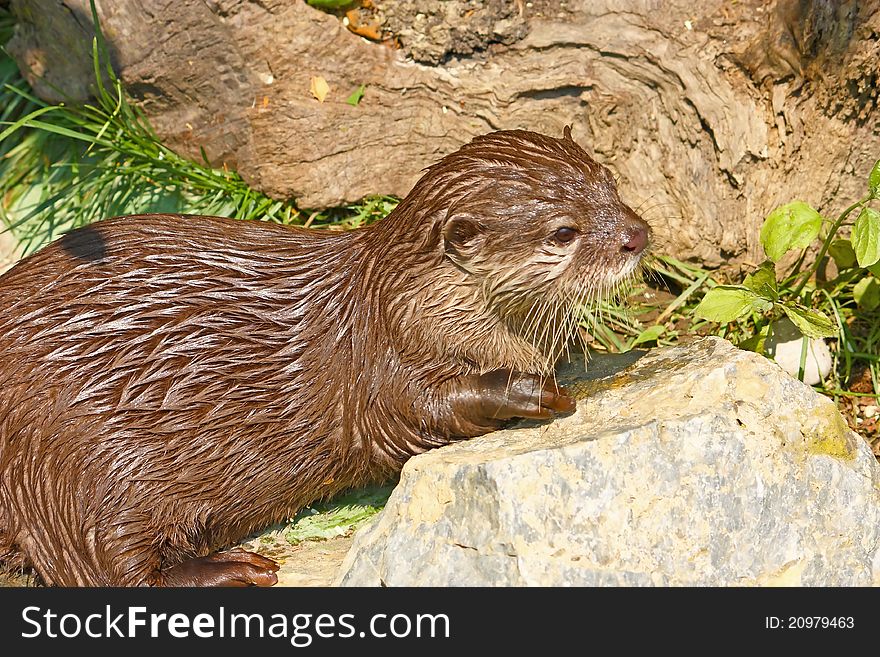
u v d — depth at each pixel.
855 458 5.39
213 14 6.91
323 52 7.07
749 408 5.34
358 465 5.96
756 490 5.11
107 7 7.00
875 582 5.13
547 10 6.92
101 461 5.50
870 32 6.45
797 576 5.03
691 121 6.93
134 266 5.67
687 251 7.24
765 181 6.94
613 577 4.89
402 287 5.66
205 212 7.59
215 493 5.72
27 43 7.55
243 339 5.67
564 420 5.62
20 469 5.48
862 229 6.23
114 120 7.45
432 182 5.59
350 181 7.39
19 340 5.50
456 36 7.02
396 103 7.22
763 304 6.57
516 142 5.59
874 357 6.84
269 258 5.86
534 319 5.76
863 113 6.74
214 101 7.27
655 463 5.10
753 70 6.71
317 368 5.75
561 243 5.43
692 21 6.70
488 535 5.00
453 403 5.71
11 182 7.97
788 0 6.51
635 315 7.28
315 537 6.09
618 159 7.23
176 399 5.55
